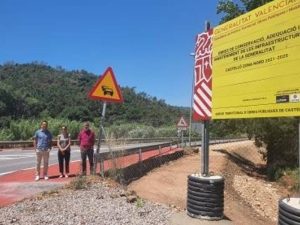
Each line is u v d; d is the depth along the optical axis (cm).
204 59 1094
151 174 2238
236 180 2983
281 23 815
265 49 861
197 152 3894
